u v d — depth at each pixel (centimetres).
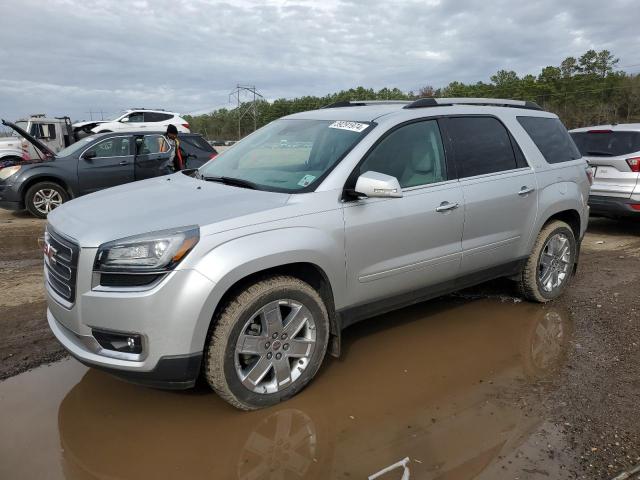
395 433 298
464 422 309
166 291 272
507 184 438
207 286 278
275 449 283
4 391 334
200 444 286
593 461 274
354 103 473
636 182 754
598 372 371
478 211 414
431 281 401
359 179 328
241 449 282
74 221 308
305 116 436
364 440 291
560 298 521
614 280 580
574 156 524
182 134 1148
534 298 493
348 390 343
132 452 279
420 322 457
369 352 399
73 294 288
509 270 465
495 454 279
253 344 305
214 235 286
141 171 1041
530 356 396
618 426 305
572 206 499
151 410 317
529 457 277
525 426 305
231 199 324
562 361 388
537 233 472
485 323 457
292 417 312
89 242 281
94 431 296
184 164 970
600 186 790
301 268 331
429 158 395
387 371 369
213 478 260
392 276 369
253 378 307
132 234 279
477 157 427
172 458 274
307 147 383
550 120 516
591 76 7988
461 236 407
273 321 309
